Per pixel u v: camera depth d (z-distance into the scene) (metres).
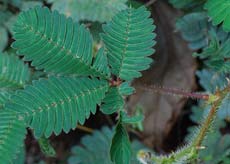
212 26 0.46
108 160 0.51
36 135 0.34
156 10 0.54
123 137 0.36
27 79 0.41
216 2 0.39
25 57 0.35
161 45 0.54
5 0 0.50
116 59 0.37
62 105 0.35
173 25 0.53
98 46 0.46
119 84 0.37
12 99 0.35
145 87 0.41
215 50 0.43
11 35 0.51
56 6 0.47
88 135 0.52
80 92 0.35
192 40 0.47
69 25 0.36
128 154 0.36
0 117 0.35
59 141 0.57
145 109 0.54
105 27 0.37
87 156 0.51
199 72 0.48
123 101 0.37
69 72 0.36
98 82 0.36
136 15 0.37
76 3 0.46
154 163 0.39
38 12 0.35
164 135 0.55
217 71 0.43
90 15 0.46
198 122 0.48
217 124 0.49
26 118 0.34
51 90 0.35
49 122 0.35
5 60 0.41
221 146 0.49
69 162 0.51
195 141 0.39
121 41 0.37
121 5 0.45
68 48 0.36
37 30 0.35
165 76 0.54
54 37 0.35
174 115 0.54
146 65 0.37
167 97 0.54
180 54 0.54
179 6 0.46
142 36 0.37
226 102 0.44
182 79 0.53
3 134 0.35
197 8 0.46
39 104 0.35
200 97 0.39
